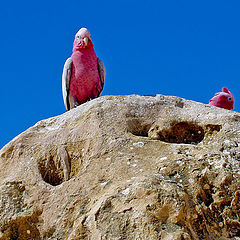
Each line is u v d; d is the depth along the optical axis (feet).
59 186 17.87
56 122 21.03
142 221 15.03
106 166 17.84
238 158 17.99
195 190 16.49
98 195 16.89
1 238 16.85
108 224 15.39
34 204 17.56
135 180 16.49
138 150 18.30
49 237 16.66
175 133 20.02
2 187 18.26
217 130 19.49
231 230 16.08
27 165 19.12
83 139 19.29
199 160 17.57
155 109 20.59
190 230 15.15
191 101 21.76
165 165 17.33
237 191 16.78
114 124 19.47
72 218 16.65
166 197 15.56
